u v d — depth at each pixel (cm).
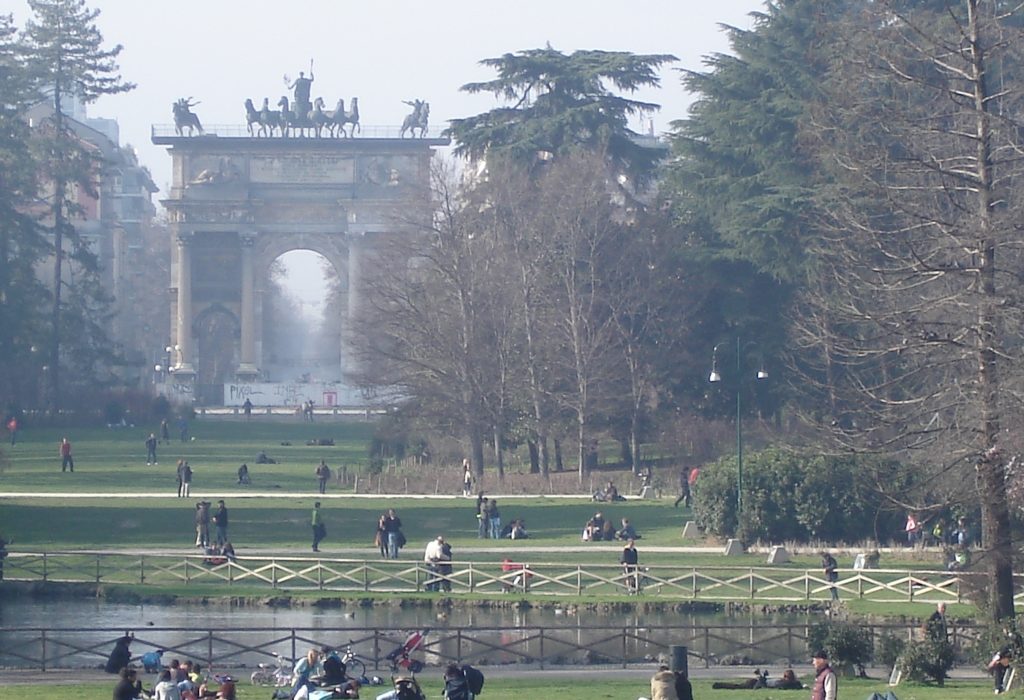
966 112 13912
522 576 19562
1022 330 13800
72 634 16488
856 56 14450
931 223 13800
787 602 18612
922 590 18638
